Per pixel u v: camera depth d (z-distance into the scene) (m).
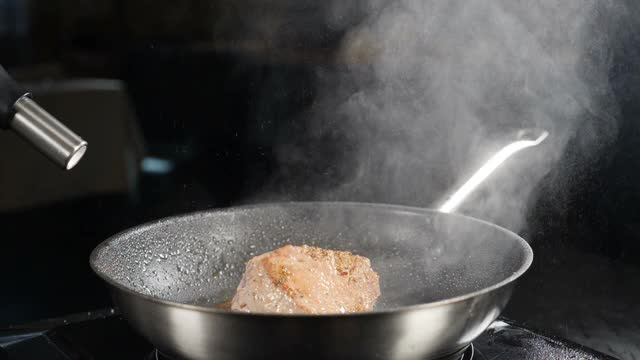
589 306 1.01
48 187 2.04
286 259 0.79
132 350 0.80
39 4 2.79
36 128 0.70
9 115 0.70
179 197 2.05
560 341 0.80
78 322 0.86
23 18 2.81
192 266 0.87
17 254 1.90
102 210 2.17
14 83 0.71
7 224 2.12
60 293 1.65
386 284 0.89
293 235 0.93
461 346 0.71
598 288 1.00
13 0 2.82
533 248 1.04
